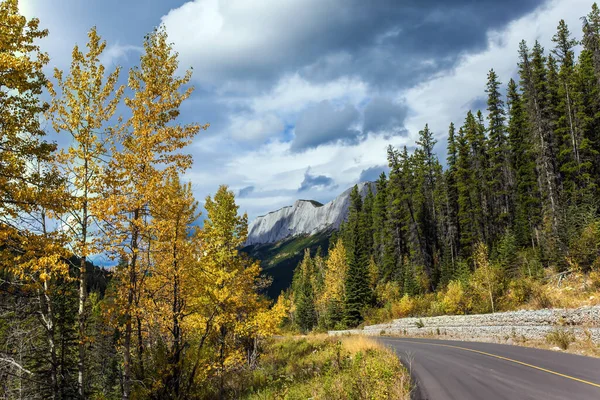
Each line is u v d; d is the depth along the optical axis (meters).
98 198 10.27
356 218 84.94
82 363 10.42
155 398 11.25
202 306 12.95
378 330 36.97
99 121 11.16
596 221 24.27
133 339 11.96
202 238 13.67
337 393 9.19
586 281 21.61
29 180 9.44
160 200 10.52
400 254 56.19
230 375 15.36
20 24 9.38
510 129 49.91
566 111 40.19
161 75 11.32
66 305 17.38
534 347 16.27
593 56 40.09
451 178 57.34
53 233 9.40
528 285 24.62
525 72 40.53
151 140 10.59
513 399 8.08
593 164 37.72
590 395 7.98
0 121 9.12
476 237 48.16
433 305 33.19
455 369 12.32
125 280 10.16
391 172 60.16
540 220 41.00
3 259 8.58
